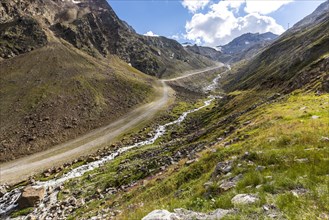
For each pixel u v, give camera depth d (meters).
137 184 33.84
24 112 89.44
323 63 58.59
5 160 67.25
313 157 15.53
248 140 25.45
